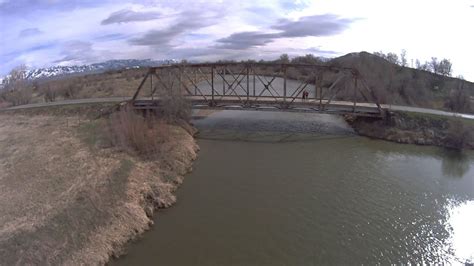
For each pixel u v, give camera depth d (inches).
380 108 2751.0
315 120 3181.6
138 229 1309.1
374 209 1491.1
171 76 3238.2
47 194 1409.9
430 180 1812.3
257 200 1563.7
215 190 1669.5
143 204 1476.4
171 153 2006.6
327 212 1461.6
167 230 1322.6
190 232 1310.3
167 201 1537.9
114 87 4670.3
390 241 1262.3
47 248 1077.1
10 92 4170.8
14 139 2268.7
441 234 1312.7
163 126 2438.5
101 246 1165.1
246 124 2997.0
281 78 5905.5
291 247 1222.9
